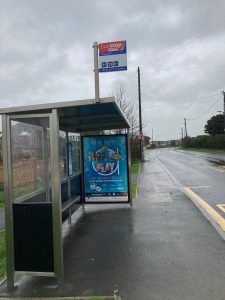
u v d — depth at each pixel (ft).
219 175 61.26
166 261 16.99
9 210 15.01
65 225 25.62
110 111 20.76
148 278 15.01
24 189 16.42
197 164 94.48
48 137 18.95
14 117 15.33
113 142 30.89
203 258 17.28
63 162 25.52
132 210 29.99
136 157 129.18
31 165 17.25
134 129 134.21
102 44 23.07
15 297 13.70
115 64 22.95
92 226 24.91
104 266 16.67
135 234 22.20
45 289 14.35
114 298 13.08
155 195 38.73
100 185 31.14
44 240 14.84
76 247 19.98
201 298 12.99
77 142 30.27
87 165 31.12
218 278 14.79
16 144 15.81
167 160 126.00
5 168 15.08
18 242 14.96
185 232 22.22
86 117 21.88
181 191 41.83
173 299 12.98
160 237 21.26
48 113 15.21
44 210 14.85
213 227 23.38
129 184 30.99
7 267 14.87
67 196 26.32
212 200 34.96
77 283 14.80
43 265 14.84
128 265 16.67
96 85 22.03
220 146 185.78
